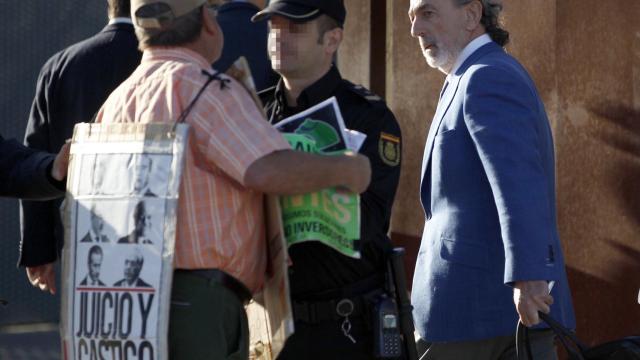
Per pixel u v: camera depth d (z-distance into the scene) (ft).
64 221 14.17
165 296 13.38
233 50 21.71
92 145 14.07
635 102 22.82
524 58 23.38
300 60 15.99
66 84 21.09
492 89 17.02
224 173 13.85
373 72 27.66
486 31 18.37
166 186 13.53
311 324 15.88
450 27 18.24
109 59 21.07
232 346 14.14
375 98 16.28
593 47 22.93
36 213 21.13
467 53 18.15
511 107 16.93
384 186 15.93
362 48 27.81
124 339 13.51
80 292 13.91
